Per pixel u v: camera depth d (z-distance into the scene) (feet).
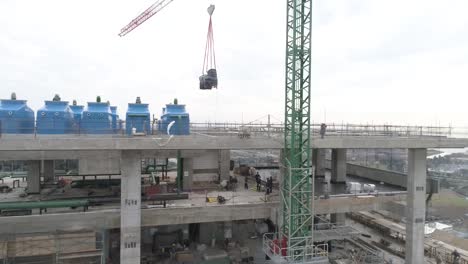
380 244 143.43
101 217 93.86
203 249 119.55
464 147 122.11
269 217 108.37
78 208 105.40
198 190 127.24
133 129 94.32
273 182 140.77
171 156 118.32
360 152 222.07
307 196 104.58
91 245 89.30
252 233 139.33
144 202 109.29
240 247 123.24
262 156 209.05
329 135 120.78
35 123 84.43
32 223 88.79
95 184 124.16
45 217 89.66
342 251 131.23
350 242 142.82
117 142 85.20
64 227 91.09
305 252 99.76
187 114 108.58
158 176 143.23
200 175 135.74
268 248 106.93
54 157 110.32
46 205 93.50
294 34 103.40
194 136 95.81
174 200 112.37
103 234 93.91
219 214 103.71
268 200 113.50
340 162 149.18
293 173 103.65
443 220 209.56
